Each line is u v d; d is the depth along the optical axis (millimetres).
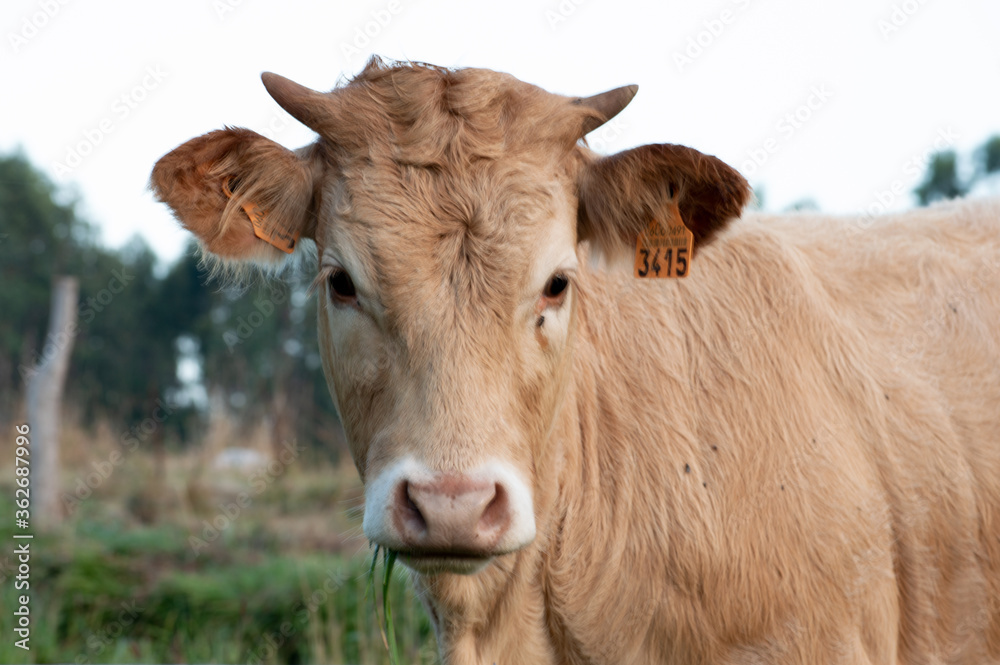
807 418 2980
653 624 2881
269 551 7938
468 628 2854
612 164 2652
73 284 9352
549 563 2895
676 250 2773
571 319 2668
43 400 8977
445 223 2354
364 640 5598
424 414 2188
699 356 3049
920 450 3090
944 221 3590
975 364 3256
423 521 2094
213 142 2535
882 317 3270
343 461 11758
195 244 2748
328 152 2580
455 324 2271
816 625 2832
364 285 2355
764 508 2871
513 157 2467
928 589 3076
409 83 2553
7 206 30078
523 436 2348
